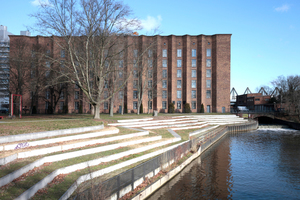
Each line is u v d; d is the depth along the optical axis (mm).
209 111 64000
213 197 12219
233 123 47688
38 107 57625
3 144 11000
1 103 83188
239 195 12695
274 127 54000
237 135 39062
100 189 7574
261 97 77438
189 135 24531
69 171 10000
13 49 40375
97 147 13164
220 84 62656
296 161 20812
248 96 84188
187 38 63906
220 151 24719
